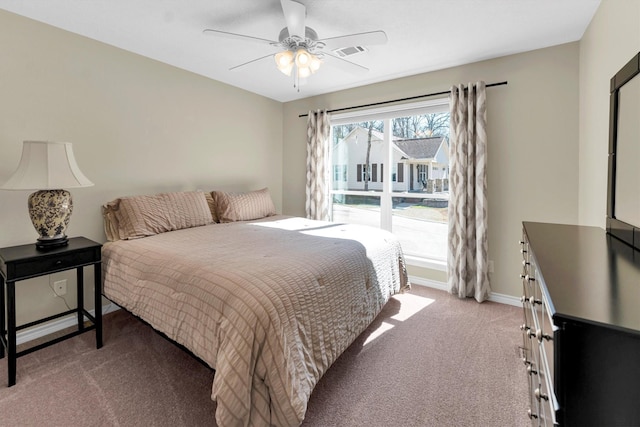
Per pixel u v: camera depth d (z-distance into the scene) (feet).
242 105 12.45
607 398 1.99
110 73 8.46
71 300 7.88
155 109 9.54
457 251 9.80
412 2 6.45
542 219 8.78
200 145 10.93
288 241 7.39
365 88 11.89
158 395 5.30
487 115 9.45
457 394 5.35
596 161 6.75
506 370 6.01
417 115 11.16
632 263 3.32
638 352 1.92
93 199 8.26
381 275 7.72
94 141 8.21
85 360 6.32
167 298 5.52
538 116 8.70
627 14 5.01
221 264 5.50
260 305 4.33
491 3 6.48
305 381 4.44
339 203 13.47
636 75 4.17
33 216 6.46
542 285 2.83
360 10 6.73
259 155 13.34
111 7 6.68
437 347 6.86
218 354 4.30
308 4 6.50
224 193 10.92
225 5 6.61
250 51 8.89
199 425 4.63
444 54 9.00
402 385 5.58
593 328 2.00
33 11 6.81
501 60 9.16
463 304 9.29
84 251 6.61
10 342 5.49
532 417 3.84
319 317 5.18
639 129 4.03
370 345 6.93
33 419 4.74
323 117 12.75
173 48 8.70
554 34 7.81
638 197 4.00
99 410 4.94
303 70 7.19
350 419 4.78
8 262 5.54
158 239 7.68
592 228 5.60
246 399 3.92
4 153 6.77
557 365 2.11
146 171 9.39
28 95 7.06
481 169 9.20
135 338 7.23
